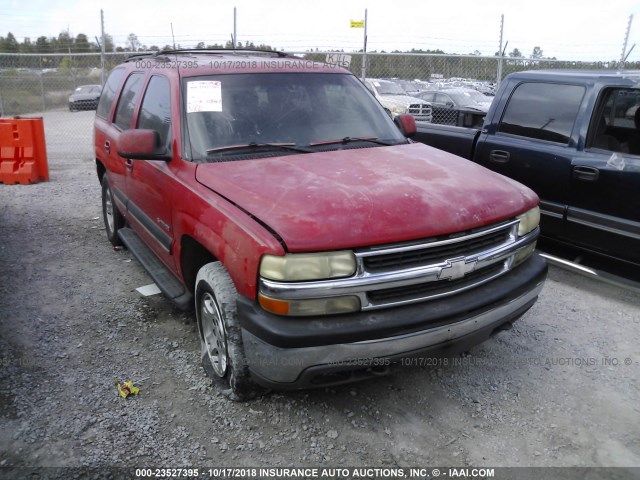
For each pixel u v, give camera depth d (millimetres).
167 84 4082
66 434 3018
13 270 5367
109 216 5969
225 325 3061
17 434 3004
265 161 3529
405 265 2838
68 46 16484
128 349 3912
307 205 2857
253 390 3189
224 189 3197
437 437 3051
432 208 2932
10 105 21000
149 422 3131
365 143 4031
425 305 2916
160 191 3920
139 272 5352
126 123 4945
